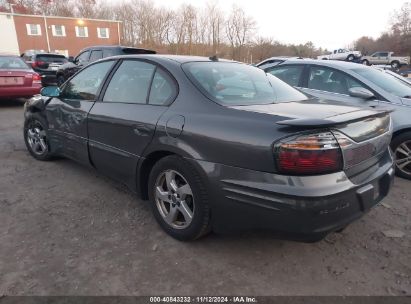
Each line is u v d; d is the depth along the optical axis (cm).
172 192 284
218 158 242
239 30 4203
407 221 329
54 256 262
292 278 245
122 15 5347
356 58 4047
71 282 235
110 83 350
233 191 236
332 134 217
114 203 352
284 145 213
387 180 271
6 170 438
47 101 432
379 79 480
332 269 256
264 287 236
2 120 756
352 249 281
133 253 269
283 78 568
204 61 326
